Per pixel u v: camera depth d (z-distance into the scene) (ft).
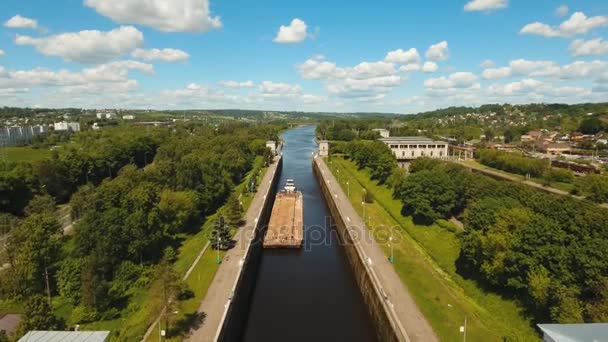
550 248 186.19
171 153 599.98
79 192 355.36
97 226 233.14
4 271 215.92
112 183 304.30
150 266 246.88
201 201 354.95
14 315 189.67
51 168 427.33
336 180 537.65
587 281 169.99
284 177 652.89
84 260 213.87
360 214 369.30
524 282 191.42
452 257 261.44
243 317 225.15
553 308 168.66
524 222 212.84
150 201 276.41
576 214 213.05
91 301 190.80
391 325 185.06
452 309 197.98
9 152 634.02
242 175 579.07
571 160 626.23
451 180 336.08
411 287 221.46
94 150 549.13
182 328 180.75
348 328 216.13
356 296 252.62
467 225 254.06
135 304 204.74
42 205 349.61
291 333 209.87
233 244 287.28
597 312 157.17
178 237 305.94
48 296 205.46
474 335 176.24
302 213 415.64
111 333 177.68
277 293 254.47
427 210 318.45
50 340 119.55
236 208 339.98
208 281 227.20
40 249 212.43
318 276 279.49
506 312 196.24
